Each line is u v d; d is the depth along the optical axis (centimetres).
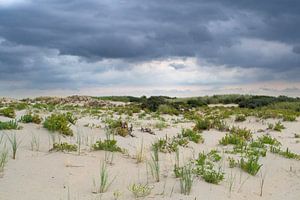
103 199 552
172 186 629
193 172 713
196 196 582
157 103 2748
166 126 1527
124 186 625
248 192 653
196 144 1116
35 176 623
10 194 532
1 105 2155
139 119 1873
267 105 3030
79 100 3083
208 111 2527
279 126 1700
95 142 962
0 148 768
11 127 973
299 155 1030
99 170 709
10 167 651
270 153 1013
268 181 746
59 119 1059
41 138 919
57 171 666
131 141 1059
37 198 531
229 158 873
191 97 4012
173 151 959
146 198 561
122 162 793
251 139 1334
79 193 571
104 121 1488
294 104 2845
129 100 3741
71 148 827
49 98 3106
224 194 614
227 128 1461
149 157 872
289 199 644
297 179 783
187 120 1939
